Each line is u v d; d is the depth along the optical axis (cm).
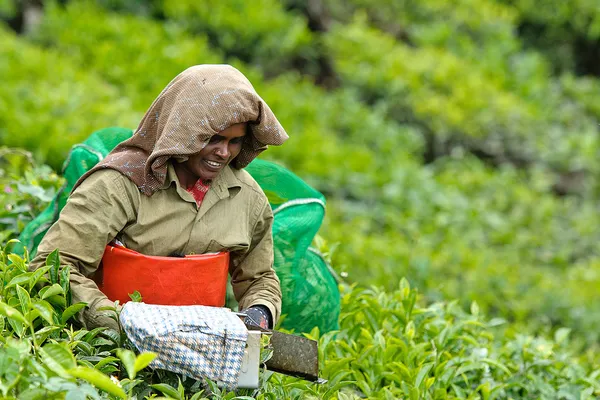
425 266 1090
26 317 486
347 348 683
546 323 1166
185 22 1856
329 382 631
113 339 513
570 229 1606
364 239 1210
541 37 2495
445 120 1761
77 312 521
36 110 1223
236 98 504
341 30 1969
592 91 2134
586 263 1524
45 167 812
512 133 1812
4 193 762
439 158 1767
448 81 1859
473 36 2223
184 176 532
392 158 1568
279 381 580
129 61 1602
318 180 1430
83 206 518
